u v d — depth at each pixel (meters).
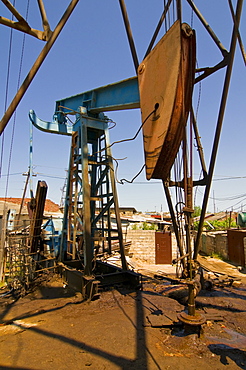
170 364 2.97
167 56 2.84
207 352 3.17
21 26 2.64
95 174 8.55
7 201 23.67
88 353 3.30
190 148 3.29
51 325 4.28
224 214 30.66
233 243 15.30
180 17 2.93
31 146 13.98
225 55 3.39
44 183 9.40
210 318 4.22
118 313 4.66
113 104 6.73
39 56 2.66
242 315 4.47
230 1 2.95
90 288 5.71
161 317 4.27
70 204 8.02
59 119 8.88
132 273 6.55
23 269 7.83
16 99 2.56
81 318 4.54
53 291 6.70
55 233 10.41
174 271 12.49
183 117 2.76
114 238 7.41
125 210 30.25
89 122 7.52
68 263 7.98
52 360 3.17
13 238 9.20
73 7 2.81
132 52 4.13
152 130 3.01
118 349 3.36
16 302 6.06
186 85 2.84
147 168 3.09
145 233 16.56
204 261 15.77
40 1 2.74
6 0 2.40
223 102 3.24
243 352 3.17
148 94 3.14
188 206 3.26
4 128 2.54
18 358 3.25
